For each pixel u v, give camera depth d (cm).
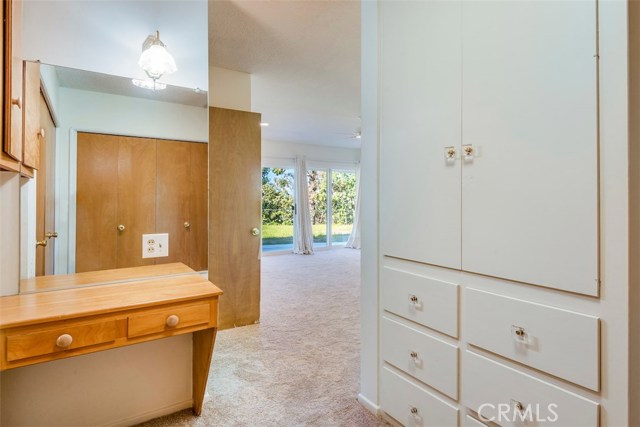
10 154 121
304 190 752
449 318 136
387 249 166
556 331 103
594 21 94
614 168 91
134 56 174
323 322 310
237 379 208
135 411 167
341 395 191
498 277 119
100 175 167
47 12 152
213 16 220
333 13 217
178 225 187
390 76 163
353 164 848
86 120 163
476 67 125
